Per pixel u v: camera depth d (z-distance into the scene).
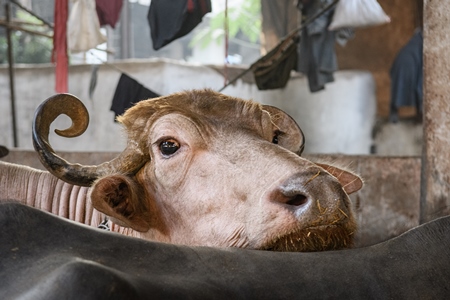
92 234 2.00
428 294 2.20
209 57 26.06
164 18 8.00
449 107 4.52
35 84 15.12
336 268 2.17
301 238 3.05
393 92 13.43
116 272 1.71
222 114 3.62
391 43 16.03
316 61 10.06
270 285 2.02
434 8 4.57
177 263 2.00
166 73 13.49
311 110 15.34
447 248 2.36
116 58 18.00
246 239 3.27
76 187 4.60
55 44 9.48
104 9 9.48
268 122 3.69
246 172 3.31
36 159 8.41
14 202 2.04
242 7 22.97
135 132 3.74
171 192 3.55
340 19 9.27
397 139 15.99
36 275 1.78
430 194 4.66
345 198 3.07
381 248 2.34
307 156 7.71
